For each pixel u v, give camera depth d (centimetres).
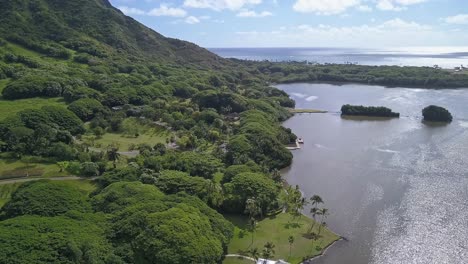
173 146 15712
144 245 7712
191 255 7512
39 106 17650
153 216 8325
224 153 14762
